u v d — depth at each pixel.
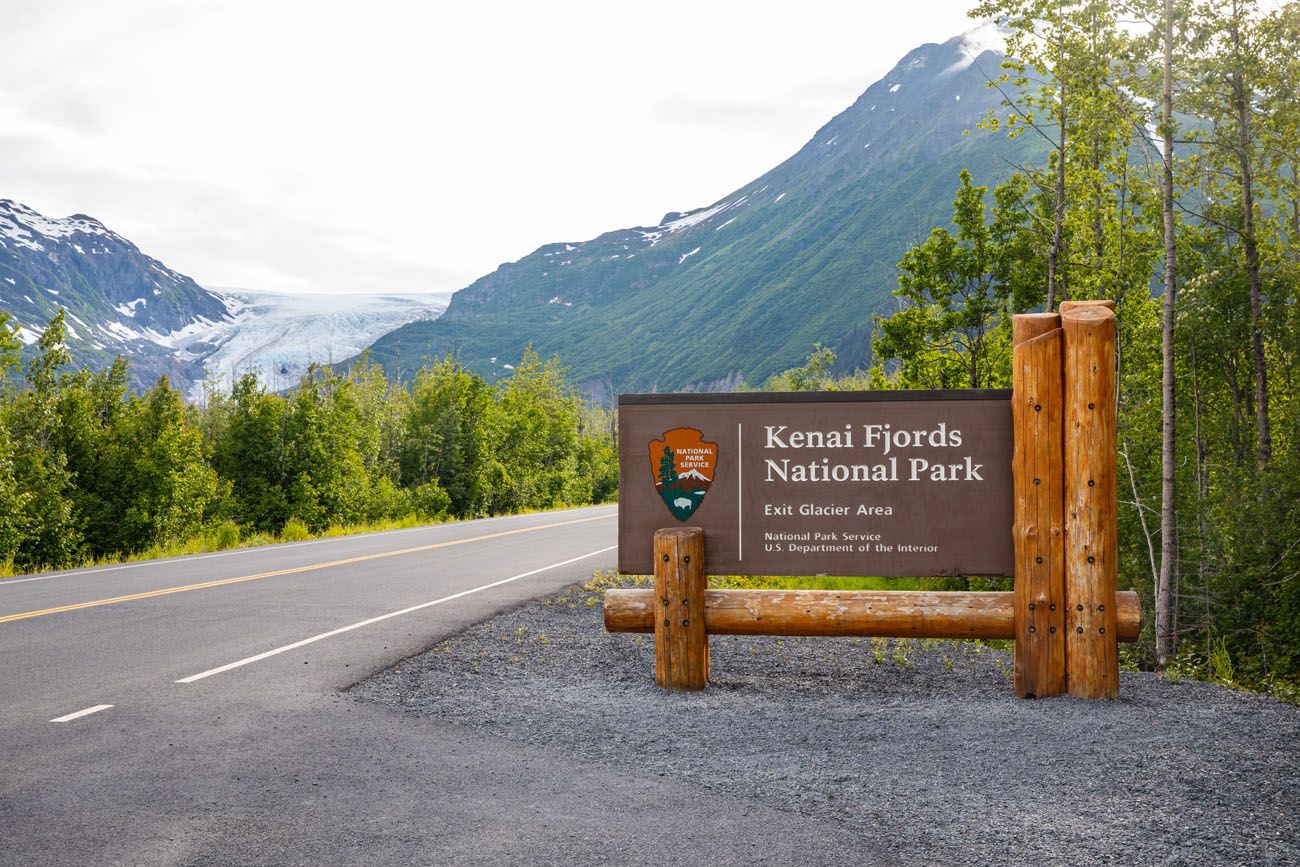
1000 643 14.37
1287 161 25.12
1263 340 31.67
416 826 4.83
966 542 8.48
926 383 28.55
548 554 20.98
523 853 4.49
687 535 8.27
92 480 25.97
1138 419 25.22
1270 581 19.45
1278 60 22.23
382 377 54.44
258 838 4.64
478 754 6.12
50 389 25.83
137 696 7.60
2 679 8.19
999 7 22.89
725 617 8.27
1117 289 25.47
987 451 8.48
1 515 21.48
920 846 4.61
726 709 7.43
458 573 17.02
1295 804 5.21
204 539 25.98
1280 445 26.34
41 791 5.30
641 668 9.12
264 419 33.84
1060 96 23.56
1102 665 7.81
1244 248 30.94
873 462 8.58
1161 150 21.16
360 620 11.57
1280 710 7.49
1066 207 25.19
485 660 9.33
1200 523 21.53
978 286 27.08
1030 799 5.28
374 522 38.09
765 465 8.66
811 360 108.81
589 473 68.69
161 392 28.17
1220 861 4.44
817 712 7.33
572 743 6.41
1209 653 18.53
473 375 49.31
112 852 4.45
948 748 6.30
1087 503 7.86
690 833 4.76
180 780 5.52
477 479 47.22
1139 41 21.19
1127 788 5.46
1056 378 7.99
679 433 8.71
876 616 8.21
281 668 8.72
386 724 6.82
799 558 8.60
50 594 13.66
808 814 5.05
